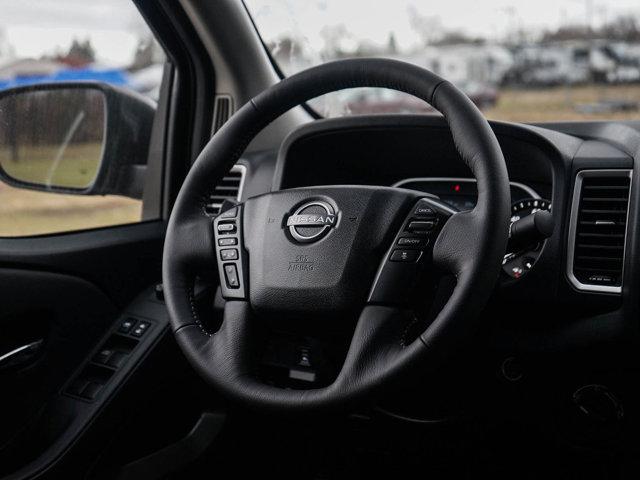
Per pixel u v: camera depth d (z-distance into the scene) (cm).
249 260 113
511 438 149
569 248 129
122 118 176
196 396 163
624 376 133
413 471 162
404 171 158
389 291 101
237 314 110
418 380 96
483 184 98
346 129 149
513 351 135
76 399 145
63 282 149
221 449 165
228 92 182
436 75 106
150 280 168
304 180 161
